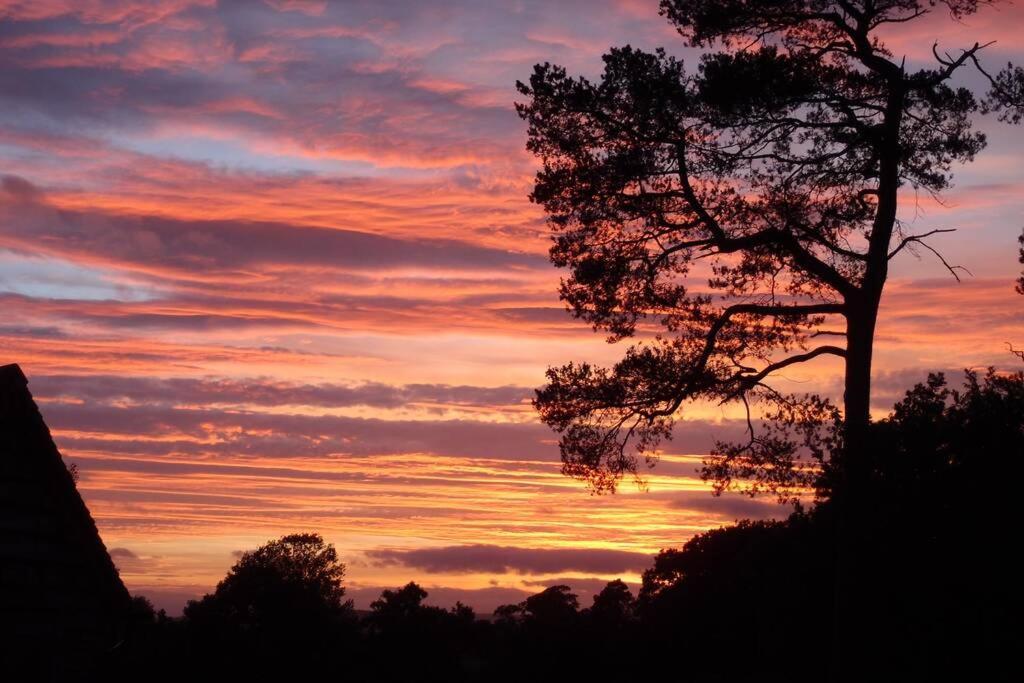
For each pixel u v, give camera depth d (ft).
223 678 116.78
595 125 58.34
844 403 57.21
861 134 56.75
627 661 137.69
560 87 57.72
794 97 55.11
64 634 37.58
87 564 38.68
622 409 60.59
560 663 141.49
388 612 146.92
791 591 88.63
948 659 49.29
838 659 51.47
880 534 50.67
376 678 137.49
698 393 60.03
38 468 37.91
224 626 121.19
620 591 160.45
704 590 132.46
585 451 60.75
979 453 49.62
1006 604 47.98
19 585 36.58
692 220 58.80
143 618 39.93
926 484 50.19
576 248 60.39
